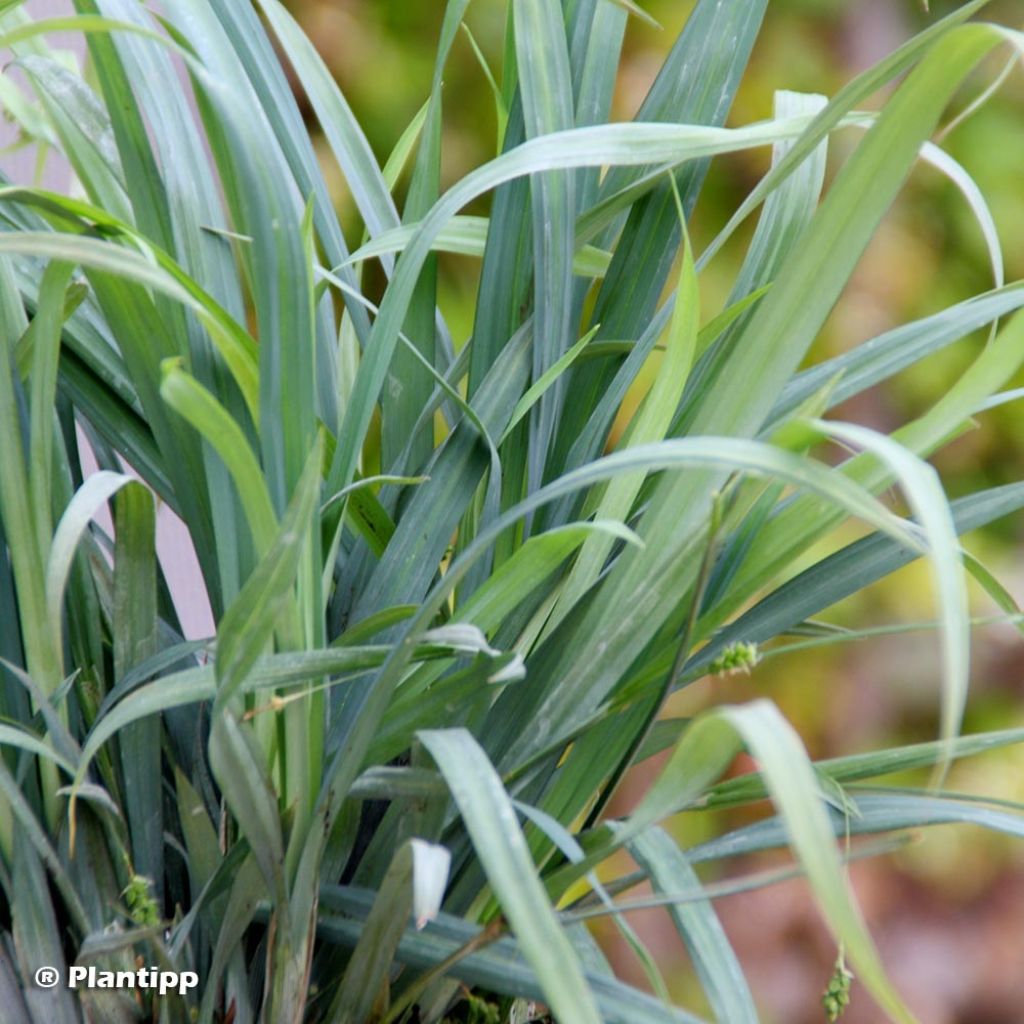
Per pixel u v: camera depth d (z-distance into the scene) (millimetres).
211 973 1074
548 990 969
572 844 1026
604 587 1089
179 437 1097
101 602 1136
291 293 1022
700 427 1062
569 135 1086
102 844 1092
